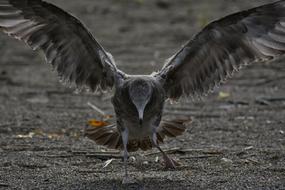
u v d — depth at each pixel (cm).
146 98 1223
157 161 1352
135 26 2992
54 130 1595
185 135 1541
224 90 1958
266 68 2209
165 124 1355
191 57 1309
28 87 2056
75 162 1341
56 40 1302
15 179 1227
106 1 3600
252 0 3231
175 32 2820
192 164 1320
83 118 1700
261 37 1283
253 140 1487
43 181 1214
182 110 1764
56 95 1958
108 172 1276
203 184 1179
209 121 1653
